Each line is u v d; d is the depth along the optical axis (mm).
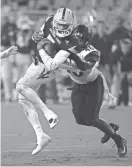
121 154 21547
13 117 35562
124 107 41812
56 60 20234
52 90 43562
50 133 28516
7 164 19703
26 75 21422
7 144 24750
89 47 20797
